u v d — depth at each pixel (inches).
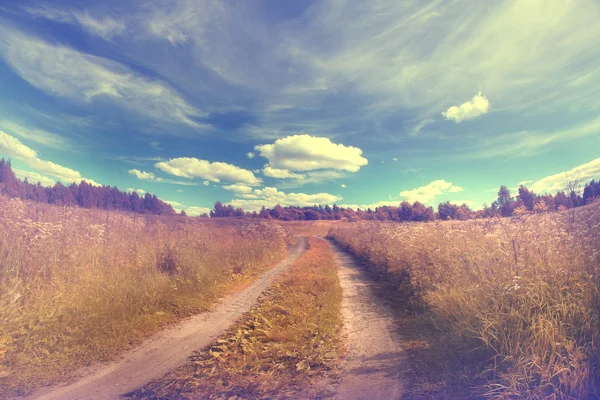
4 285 234.4
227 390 149.5
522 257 212.2
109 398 143.8
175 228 613.0
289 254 932.0
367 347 199.8
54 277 268.5
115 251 375.6
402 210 2325.3
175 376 167.2
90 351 196.5
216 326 260.2
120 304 254.7
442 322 215.6
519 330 154.3
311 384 152.8
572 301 163.8
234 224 1127.0
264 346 210.2
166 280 340.2
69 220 386.0
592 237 237.5
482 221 441.1
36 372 168.6
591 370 130.0
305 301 324.8
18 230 302.2
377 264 535.2
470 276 249.3
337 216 4712.1
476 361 157.6
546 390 126.2
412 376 153.1
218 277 435.8
